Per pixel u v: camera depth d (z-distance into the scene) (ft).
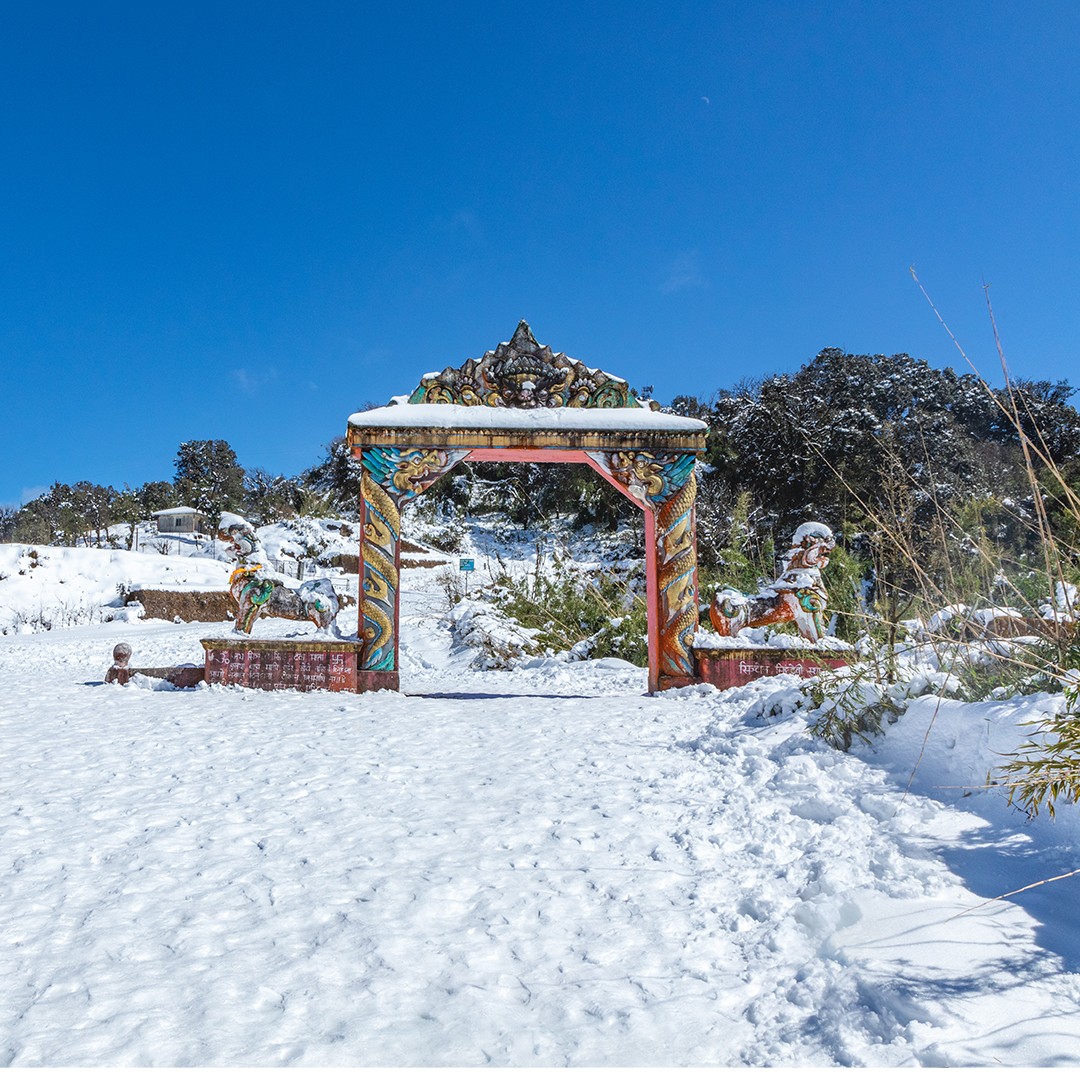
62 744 22.98
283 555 114.42
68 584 107.14
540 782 19.43
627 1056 8.68
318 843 15.06
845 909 11.62
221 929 11.56
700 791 18.29
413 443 35.86
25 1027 9.07
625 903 12.57
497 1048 8.79
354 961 10.66
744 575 54.29
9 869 13.67
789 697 22.33
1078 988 9.27
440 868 13.85
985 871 12.27
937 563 21.40
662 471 36.96
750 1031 9.22
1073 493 16.10
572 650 53.31
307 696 33.24
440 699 33.22
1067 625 17.34
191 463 245.04
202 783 19.04
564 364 37.35
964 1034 8.52
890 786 16.08
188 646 66.28
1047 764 12.59
